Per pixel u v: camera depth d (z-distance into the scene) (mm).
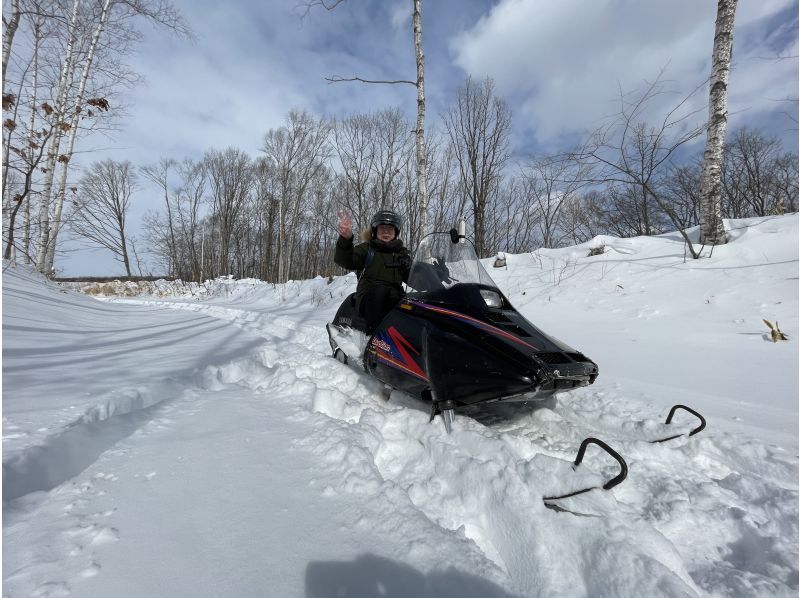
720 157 6395
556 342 2307
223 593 1027
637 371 3453
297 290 13656
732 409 2557
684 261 6285
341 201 26891
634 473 1763
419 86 7918
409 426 2180
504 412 2557
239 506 1403
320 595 1031
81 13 11016
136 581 1053
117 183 34688
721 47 6270
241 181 36500
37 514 1341
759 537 1359
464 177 18469
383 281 3332
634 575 1095
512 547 1336
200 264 38594
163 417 2297
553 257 8328
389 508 1385
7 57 7824
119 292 20781
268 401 2646
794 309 4336
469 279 2805
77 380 2809
